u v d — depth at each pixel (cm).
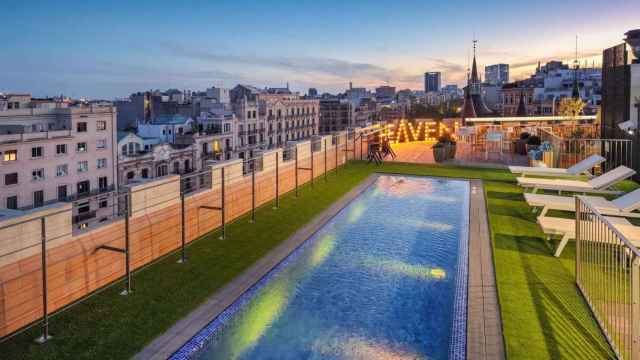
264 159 1382
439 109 12069
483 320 634
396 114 14062
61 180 4528
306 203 1394
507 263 861
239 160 1223
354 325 662
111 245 773
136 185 842
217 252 935
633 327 482
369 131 2639
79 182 4700
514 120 2931
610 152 1872
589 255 711
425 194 1566
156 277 795
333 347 602
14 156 4122
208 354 572
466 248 965
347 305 728
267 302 727
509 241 1000
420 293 771
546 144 2072
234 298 716
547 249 942
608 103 2066
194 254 922
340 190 1595
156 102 7544
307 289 786
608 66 2072
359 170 2014
